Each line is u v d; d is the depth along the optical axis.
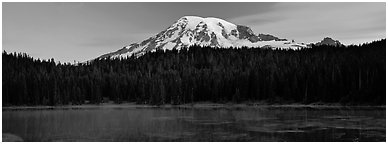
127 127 58.81
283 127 56.69
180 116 78.50
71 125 62.00
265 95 129.25
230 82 137.38
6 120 71.00
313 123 61.28
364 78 116.75
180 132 52.84
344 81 117.75
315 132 51.59
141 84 147.12
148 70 188.12
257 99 130.00
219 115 80.12
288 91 125.31
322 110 91.94
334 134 49.94
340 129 54.09
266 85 129.88
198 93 139.62
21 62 165.38
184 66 192.12
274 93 127.75
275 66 160.38
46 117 78.12
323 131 52.38
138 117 76.69
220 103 132.75
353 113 80.31
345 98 111.50
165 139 47.41
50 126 60.59
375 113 79.56
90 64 190.62
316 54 189.75
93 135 50.66
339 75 118.44
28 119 73.19
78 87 139.25
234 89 135.75
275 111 91.31
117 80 153.38
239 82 135.12
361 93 109.31
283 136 48.69
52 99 131.62
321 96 118.31
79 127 59.12
